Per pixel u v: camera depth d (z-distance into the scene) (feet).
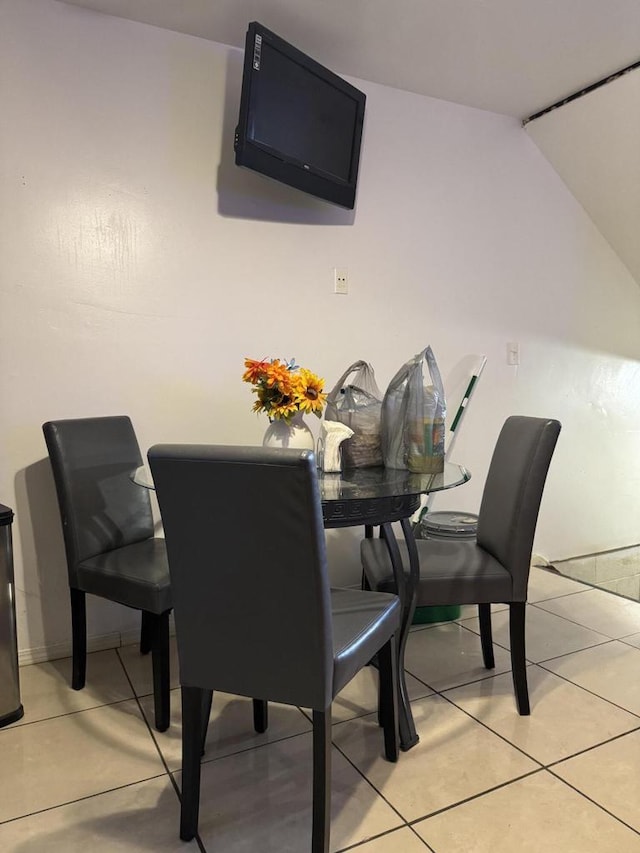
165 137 7.87
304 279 8.93
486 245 10.49
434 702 6.70
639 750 5.82
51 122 7.25
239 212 8.40
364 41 8.07
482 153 10.30
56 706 6.63
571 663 7.59
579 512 12.12
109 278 7.68
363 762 5.66
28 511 7.48
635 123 9.41
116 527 7.18
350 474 6.31
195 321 8.20
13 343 7.25
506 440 7.05
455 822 4.91
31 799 5.20
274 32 7.82
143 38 7.66
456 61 8.61
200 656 4.53
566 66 8.77
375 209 9.41
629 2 7.25
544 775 5.47
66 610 7.77
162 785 5.38
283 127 7.63
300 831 4.82
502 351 10.84
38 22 7.12
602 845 4.67
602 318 11.98
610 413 12.28
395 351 9.75
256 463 3.92
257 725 6.15
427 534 8.93
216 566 4.29
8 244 7.14
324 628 4.16
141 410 7.97
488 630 7.39
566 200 11.27
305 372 6.20
